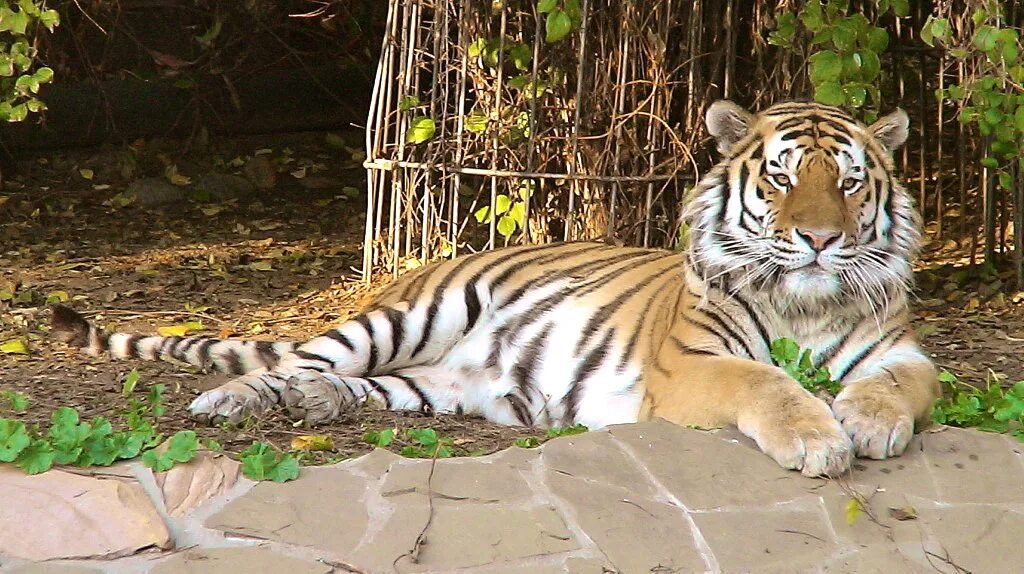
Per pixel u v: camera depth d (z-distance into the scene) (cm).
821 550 709
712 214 936
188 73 2036
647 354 984
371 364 1064
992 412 883
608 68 1387
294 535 683
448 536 692
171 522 689
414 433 867
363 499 716
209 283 1459
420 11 1412
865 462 787
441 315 1077
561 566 681
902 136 954
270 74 2094
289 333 1260
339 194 1961
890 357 914
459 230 1449
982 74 1245
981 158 1491
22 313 1260
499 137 1422
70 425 742
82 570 655
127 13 2008
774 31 1322
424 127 1401
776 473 764
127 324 1273
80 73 1984
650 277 1036
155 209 1836
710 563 693
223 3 2031
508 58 1429
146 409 932
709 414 838
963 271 1478
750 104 1413
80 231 1698
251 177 1973
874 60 1195
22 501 683
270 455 741
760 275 907
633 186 1393
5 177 1903
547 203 1459
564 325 1040
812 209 873
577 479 745
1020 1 1369
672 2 1370
